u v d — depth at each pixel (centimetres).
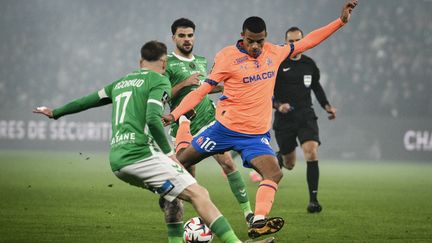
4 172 5781
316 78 3684
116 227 2834
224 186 4919
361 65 10425
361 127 9238
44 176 5450
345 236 2681
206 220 1991
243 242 2547
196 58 3044
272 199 2275
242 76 2362
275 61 2420
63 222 2950
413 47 10481
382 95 10050
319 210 3403
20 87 11200
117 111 2094
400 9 11012
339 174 6359
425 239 2625
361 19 11031
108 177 5462
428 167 7669
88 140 9894
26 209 3362
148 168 2020
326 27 2505
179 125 2866
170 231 2211
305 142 3478
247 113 2375
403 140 9069
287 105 3488
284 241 2562
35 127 10081
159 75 2091
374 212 3456
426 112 9756
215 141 2412
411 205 3800
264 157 2334
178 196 2022
